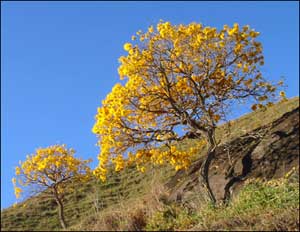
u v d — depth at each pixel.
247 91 23.16
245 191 17.94
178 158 23.58
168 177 34.41
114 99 22.59
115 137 22.75
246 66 23.12
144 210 21.39
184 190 26.61
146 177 41.22
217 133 32.38
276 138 29.41
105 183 43.78
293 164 26.91
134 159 23.25
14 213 44.72
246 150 29.42
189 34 22.77
